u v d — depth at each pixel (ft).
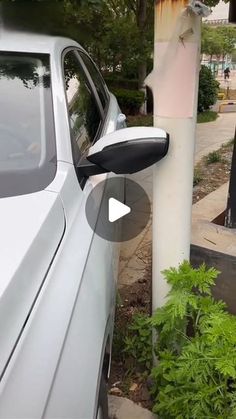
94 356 4.87
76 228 5.56
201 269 6.46
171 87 5.90
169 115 6.03
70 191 5.80
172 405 5.91
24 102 6.82
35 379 3.73
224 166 18.47
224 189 12.54
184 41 5.69
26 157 6.13
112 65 32.58
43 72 7.25
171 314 6.07
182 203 6.41
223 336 5.53
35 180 5.69
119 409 7.06
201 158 20.22
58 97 6.92
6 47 7.61
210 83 36.55
